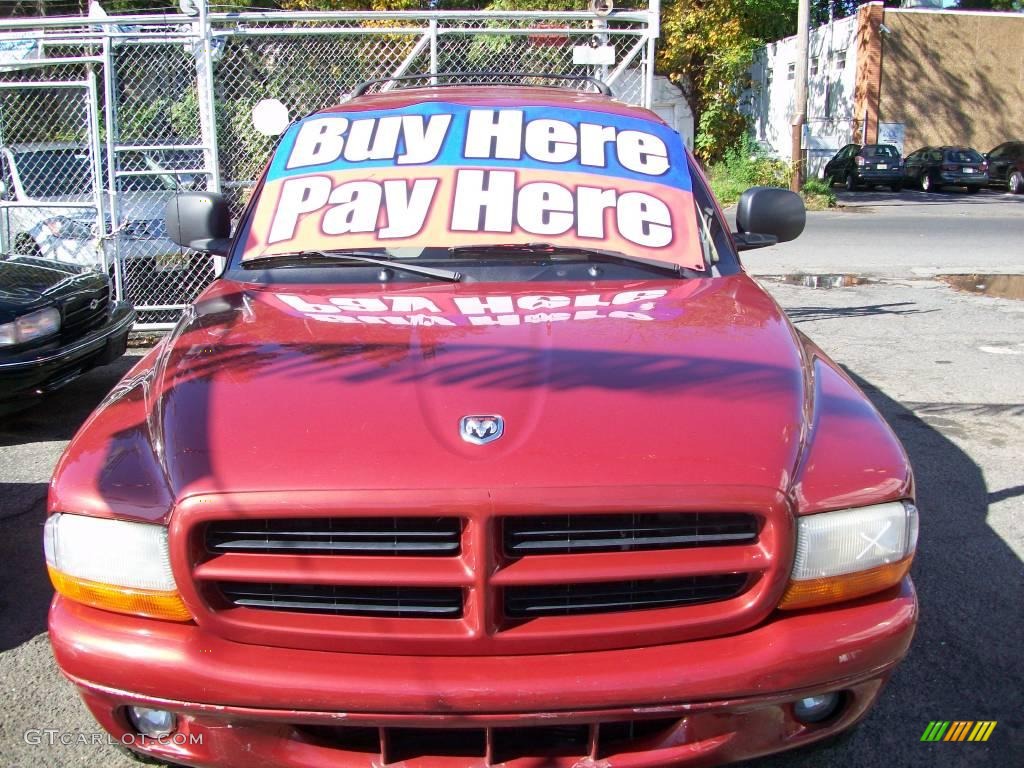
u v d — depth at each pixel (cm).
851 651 214
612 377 239
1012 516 445
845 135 3247
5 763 271
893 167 2848
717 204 365
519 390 232
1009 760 273
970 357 743
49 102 905
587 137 365
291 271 323
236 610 213
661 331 270
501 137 361
